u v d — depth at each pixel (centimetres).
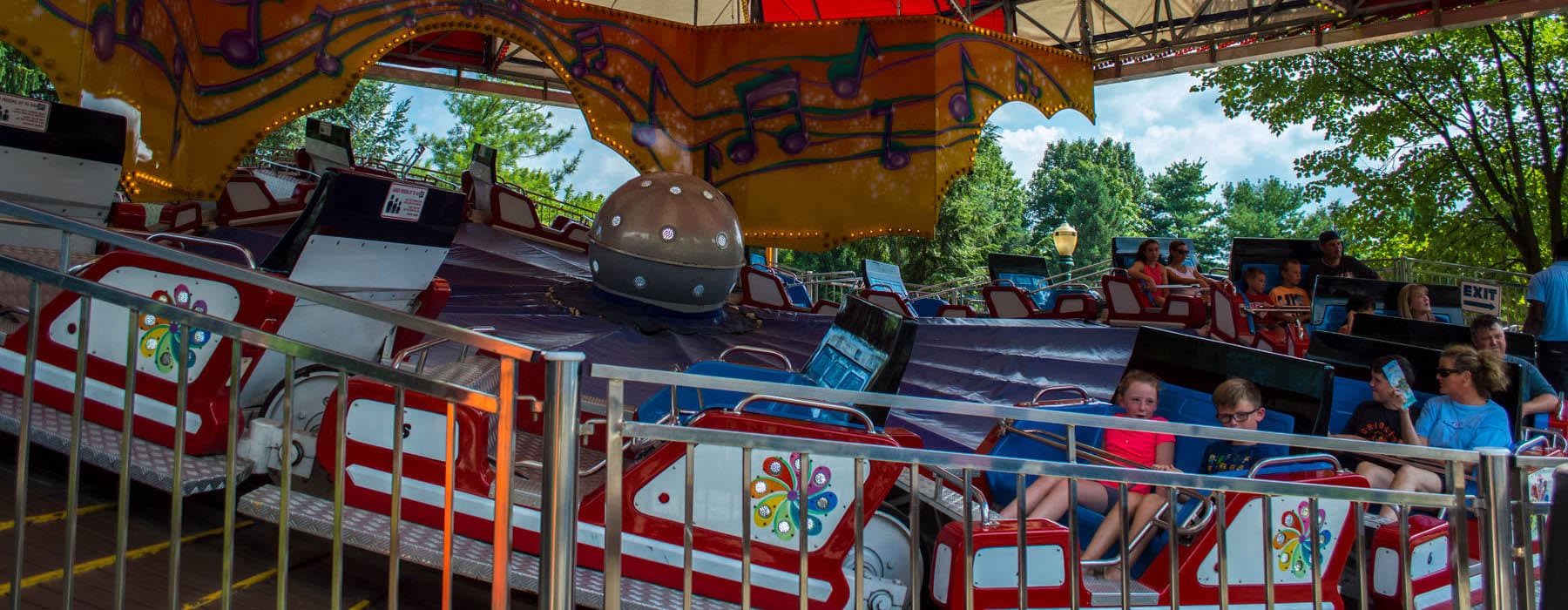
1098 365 820
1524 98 2378
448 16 1116
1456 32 2316
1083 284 1783
